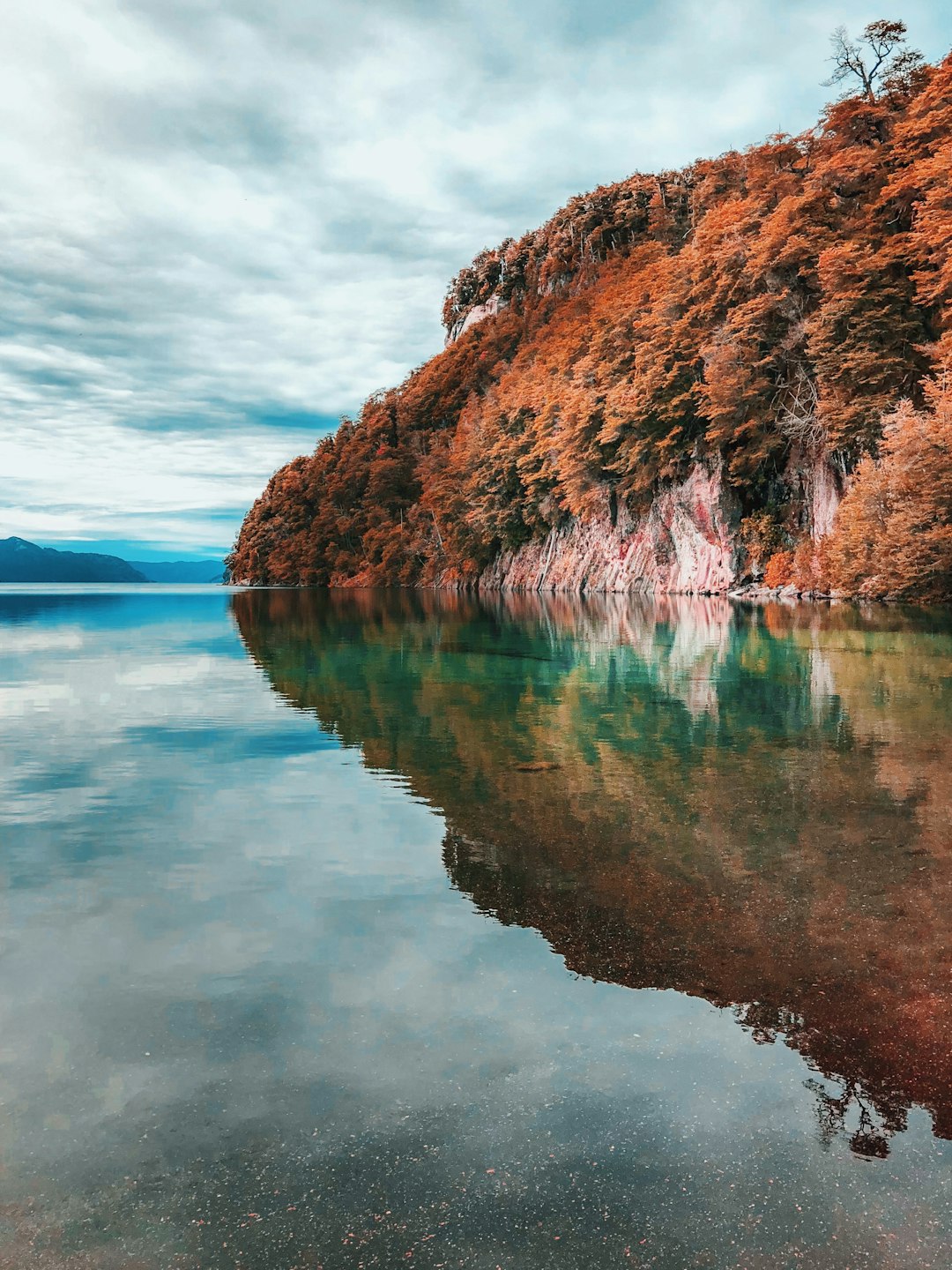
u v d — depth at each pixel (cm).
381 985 507
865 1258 300
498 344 14512
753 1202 327
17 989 508
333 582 13700
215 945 569
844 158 4662
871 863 718
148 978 521
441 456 12375
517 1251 303
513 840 796
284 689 1898
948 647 2381
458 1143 360
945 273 3812
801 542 5103
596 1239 309
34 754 1224
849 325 4375
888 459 3775
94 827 860
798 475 5428
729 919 600
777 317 5184
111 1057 430
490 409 9981
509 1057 426
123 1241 309
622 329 7062
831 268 4297
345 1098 393
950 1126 372
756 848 761
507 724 1416
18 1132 370
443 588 11031
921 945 554
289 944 571
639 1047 435
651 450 6384
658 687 1808
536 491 8600
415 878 696
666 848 762
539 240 15812
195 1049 437
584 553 7938
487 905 635
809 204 4797
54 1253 304
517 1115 379
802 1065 419
